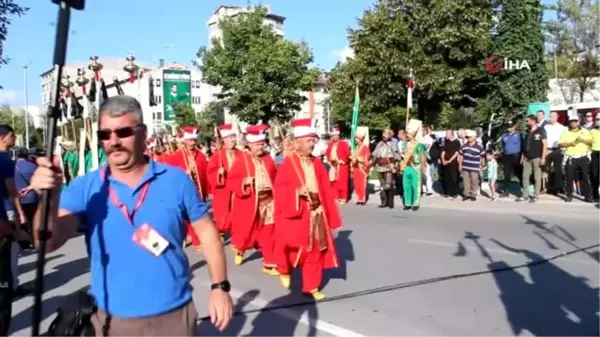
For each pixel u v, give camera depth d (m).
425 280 8.23
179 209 3.31
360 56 38.44
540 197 16.25
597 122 14.77
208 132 52.81
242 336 6.21
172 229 3.27
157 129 23.78
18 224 6.43
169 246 3.25
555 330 6.03
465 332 6.06
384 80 37.75
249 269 9.51
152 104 25.39
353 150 19.12
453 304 7.05
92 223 3.25
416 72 36.94
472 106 39.50
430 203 16.97
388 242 11.30
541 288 7.63
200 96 91.19
